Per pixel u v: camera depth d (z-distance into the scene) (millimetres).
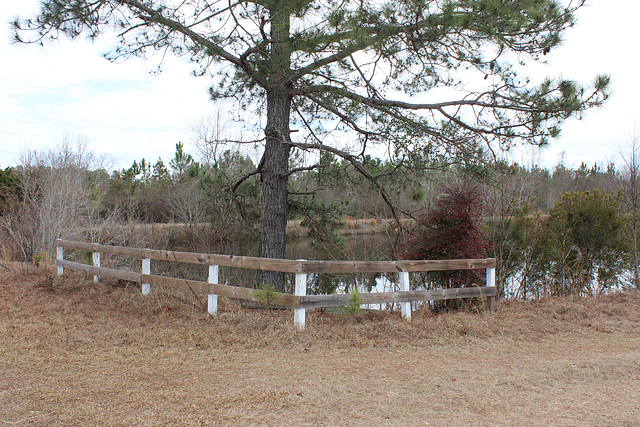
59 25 9031
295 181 13523
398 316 7980
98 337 6402
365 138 10312
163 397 4359
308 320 7262
